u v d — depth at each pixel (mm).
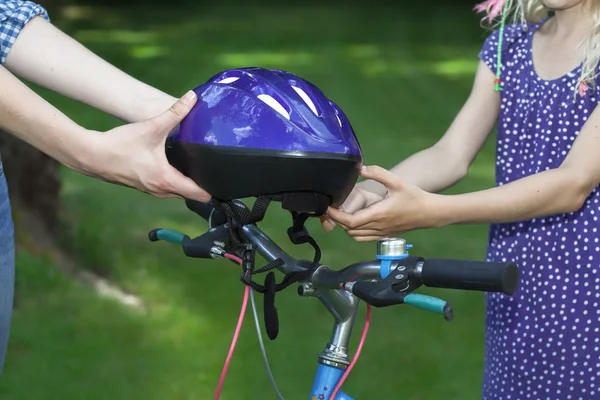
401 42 20359
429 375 4492
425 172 2723
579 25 2631
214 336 4980
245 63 16891
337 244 6598
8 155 5727
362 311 5324
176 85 14547
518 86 2725
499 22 2912
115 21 24422
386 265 1898
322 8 28609
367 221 2164
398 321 5195
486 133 2844
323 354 2088
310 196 1923
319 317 5207
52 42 2246
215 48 19047
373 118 11945
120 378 4477
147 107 2223
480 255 6441
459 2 29750
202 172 1929
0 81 1970
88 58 2264
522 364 2670
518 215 2307
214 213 2273
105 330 5027
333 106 1964
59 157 1991
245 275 1971
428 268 1794
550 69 2668
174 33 21781
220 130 1898
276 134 1862
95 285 5605
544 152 2646
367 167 2162
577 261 2582
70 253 5820
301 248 6461
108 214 6938
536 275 2635
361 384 4375
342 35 21516
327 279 1981
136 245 6293
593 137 2402
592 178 2373
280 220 7168
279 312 5273
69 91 2254
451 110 12656
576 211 2576
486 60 2816
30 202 5809
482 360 4691
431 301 1722
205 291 5609
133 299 5469
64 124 1954
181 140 1951
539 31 2764
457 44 20125
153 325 5121
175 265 6023
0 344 2150
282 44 19844
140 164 1946
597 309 2580
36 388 4352
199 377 4488
